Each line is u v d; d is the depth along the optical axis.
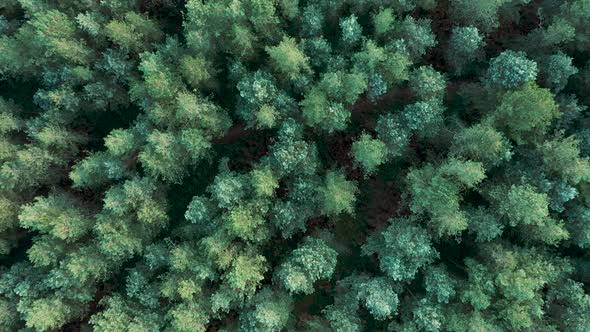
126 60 36.22
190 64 33.38
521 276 30.33
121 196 32.88
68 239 33.22
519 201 30.55
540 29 35.53
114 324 32.00
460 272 35.97
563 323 31.53
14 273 34.06
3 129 33.72
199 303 32.81
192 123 34.69
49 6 35.19
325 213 35.44
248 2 33.44
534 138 32.56
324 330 33.47
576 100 33.59
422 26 35.19
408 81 36.72
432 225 33.72
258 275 32.50
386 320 36.78
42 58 35.38
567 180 31.94
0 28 36.12
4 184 33.62
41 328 31.81
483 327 30.19
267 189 32.53
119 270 36.81
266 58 36.59
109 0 35.00
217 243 32.19
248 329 32.88
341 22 34.59
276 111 34.41
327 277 35.50
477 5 34.12
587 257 34.19
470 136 32.00
